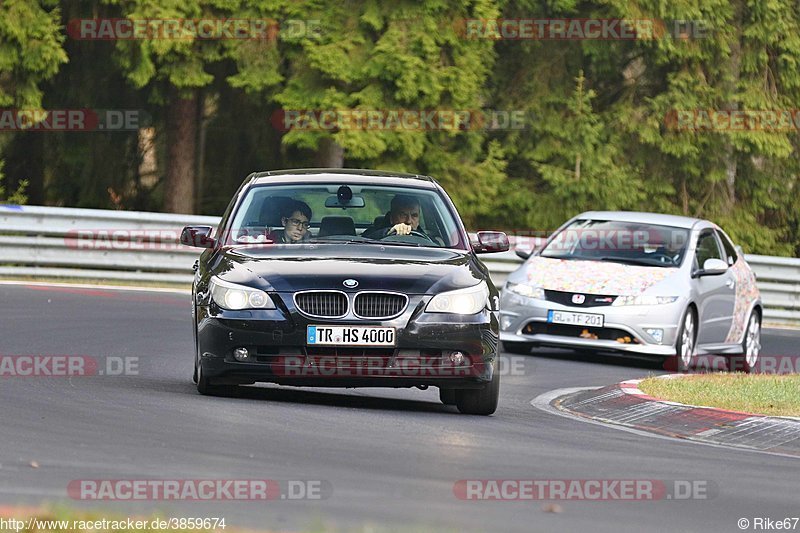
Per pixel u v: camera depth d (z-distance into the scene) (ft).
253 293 113.91
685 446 108.68
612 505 80.33
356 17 307.17
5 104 299.79
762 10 356.59
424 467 88.43
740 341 201.36
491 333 116.06
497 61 356.18
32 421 100.01
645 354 180.65
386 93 306.76
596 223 195.93
